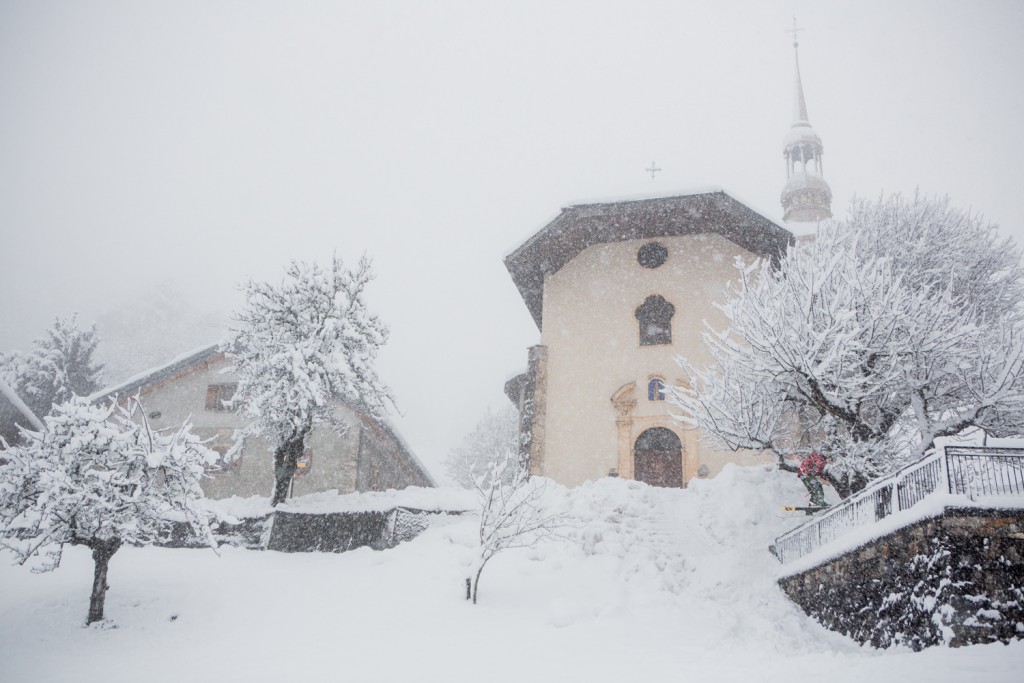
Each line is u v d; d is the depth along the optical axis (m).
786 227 23.45
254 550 17.27
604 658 9.91
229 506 18.31
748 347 17.09
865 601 10.96
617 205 24.19
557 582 13.42
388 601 12.94
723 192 23.30
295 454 18.64
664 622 11.75
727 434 16.69
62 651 10.99
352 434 25.02
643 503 16.97
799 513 15.98
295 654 10.48
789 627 11.80
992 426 15.68
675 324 23.75
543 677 9.06
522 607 12.37
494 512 13.49
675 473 22.44
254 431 18.53
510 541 12.95
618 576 13.61
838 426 16.09
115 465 12.66
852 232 22.39
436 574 13.95
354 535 17.03
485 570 14.07
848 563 11.48
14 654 10.83
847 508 12.26
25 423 23.75
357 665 9.82
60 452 12.42
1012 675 7.04
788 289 16.92
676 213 24.22
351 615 12.35
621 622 11.72
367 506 17.45
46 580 14.32
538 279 27.91
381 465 30.19
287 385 18.08
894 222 23.03
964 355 15.54
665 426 22.67
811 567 12.46
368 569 15.05
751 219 23.55
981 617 9.02
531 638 10.92
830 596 11.89
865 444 15.10
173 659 10.49
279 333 19.05
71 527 12.24
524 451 23.94
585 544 14.70
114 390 24.70
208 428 24.75
